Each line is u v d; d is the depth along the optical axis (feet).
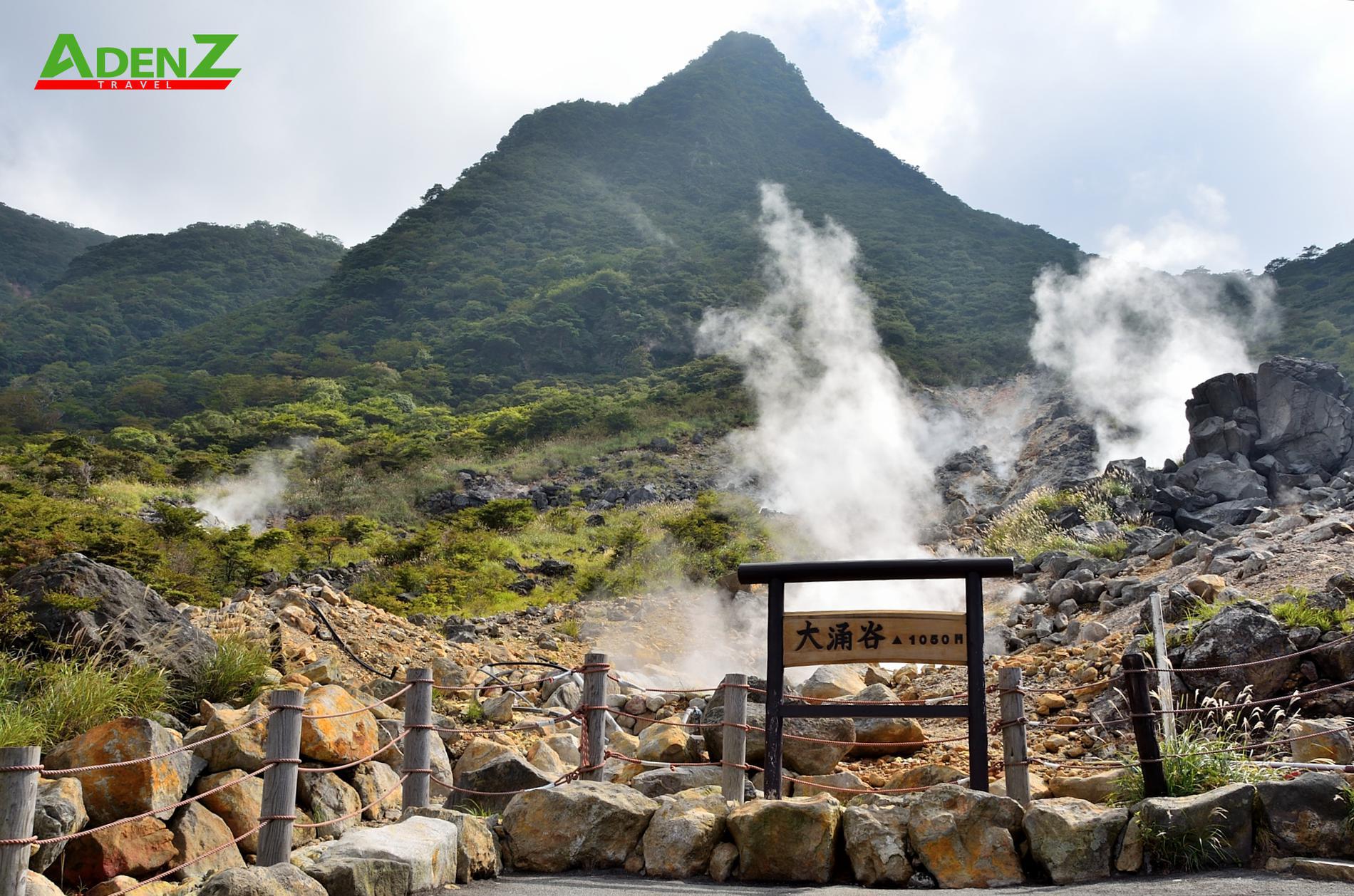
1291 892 14.02
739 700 21.50
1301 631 26.58
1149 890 14.83
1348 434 59.41
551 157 458.50
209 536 65.98
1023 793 19.42
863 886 16.81
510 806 19.20
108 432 201.87
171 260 501.15
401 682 32.27
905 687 34.94
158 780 18.29
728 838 18.15
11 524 46.83
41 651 25.03
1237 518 54.60
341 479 123.85
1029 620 40.01
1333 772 17.31
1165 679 25.43
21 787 13.17
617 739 29.09
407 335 295.48
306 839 20.71
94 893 16.85
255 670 27.55
